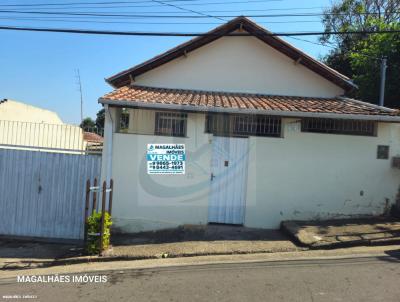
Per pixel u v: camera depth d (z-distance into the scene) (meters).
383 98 12.30
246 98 8.76
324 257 5.66
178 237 6.97
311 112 7.12
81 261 5.97
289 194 7.63
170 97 8.05
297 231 6.77
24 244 7.10
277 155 7.63
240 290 4.43
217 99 8.25
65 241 7.31
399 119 7.00
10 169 7.57
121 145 7.46
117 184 7.46
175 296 4.30
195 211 7.61
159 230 7.48
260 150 7.64
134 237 7.11
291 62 9.82
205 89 9.74
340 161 7.65
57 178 7.52
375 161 7.69
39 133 11.66
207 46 9.77
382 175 7.69
